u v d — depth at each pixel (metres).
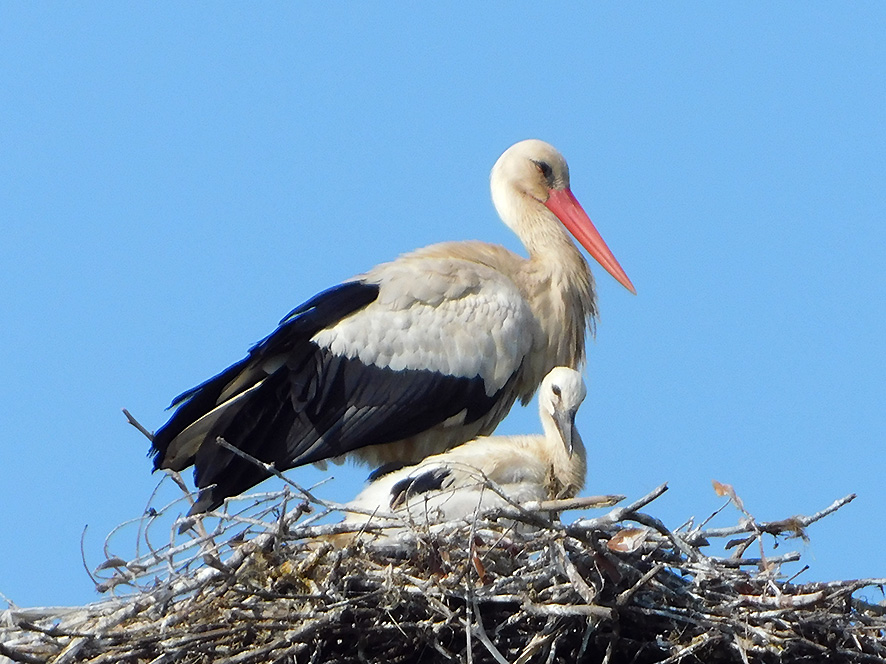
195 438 16.31
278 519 12.45
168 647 12.08
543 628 12.41
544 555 12.48
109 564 12.65
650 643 12.74
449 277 16.73
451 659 12.41
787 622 12.61
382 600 12.29
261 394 16.27
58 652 12.35
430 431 16.73
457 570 12.40
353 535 13.02
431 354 16.42
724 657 12.83
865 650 12.84
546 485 15.00
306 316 16.45
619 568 12.30
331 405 16.38
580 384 15.12
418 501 13.52
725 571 12.77
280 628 12.21
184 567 12.76
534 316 17.20
